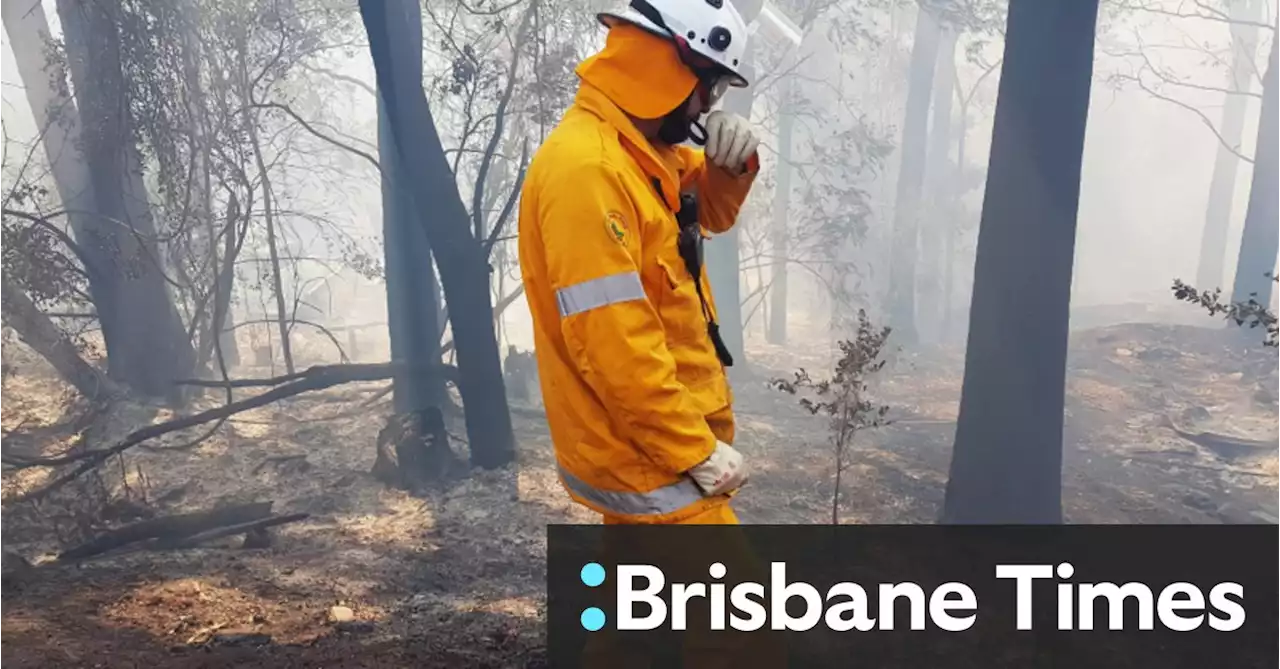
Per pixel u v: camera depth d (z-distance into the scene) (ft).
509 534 18.61
